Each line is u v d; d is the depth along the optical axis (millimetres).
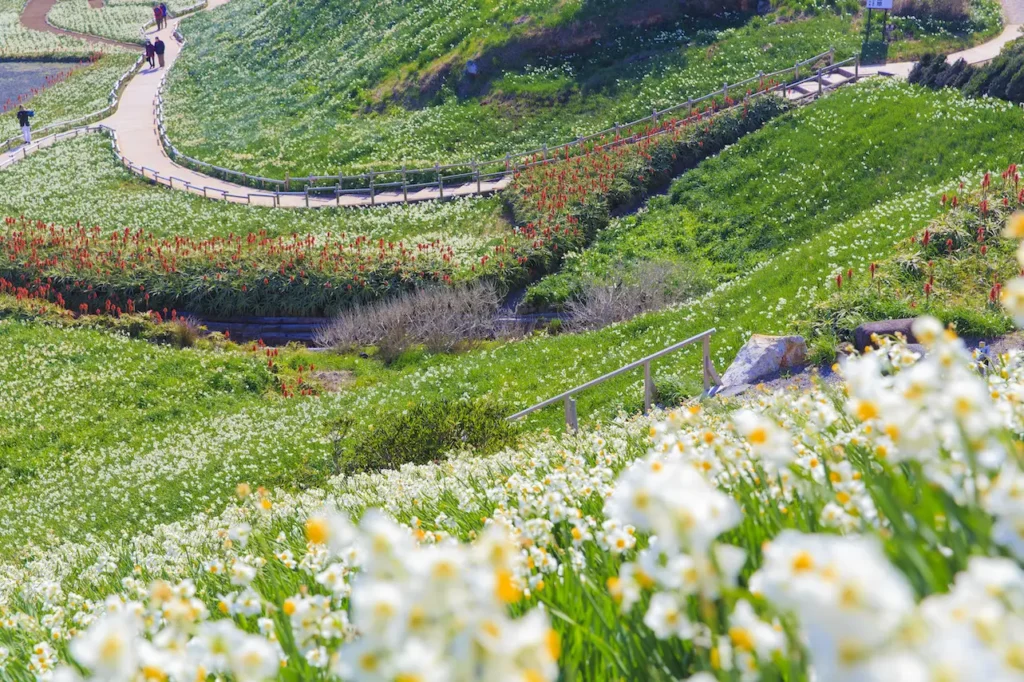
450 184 40625
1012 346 13891
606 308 26953
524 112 44375
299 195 42406
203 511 16484
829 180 30422
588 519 4180
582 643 2807
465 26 51531
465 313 28719
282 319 31359
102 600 6605
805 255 22188
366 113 50062
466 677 1317
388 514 7609
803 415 4008
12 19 98062
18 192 46094
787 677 1773
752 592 1949
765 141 34250
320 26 62406
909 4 42844
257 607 3104
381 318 28797
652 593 2686
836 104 34562
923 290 16969
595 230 32875
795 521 2863
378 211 39031
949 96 31750
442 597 1417
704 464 3209
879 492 2398
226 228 39125
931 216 20578
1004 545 1812
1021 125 28266
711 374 15773
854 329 15789
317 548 4438
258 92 57062
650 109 41250
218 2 88250
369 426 16703
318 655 2672
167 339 29859
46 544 16203
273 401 25141
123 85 65500
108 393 25438
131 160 49344
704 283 27391
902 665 1012
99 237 38125
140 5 97625
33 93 71438
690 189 33250
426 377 23266
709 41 44438
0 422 23969
